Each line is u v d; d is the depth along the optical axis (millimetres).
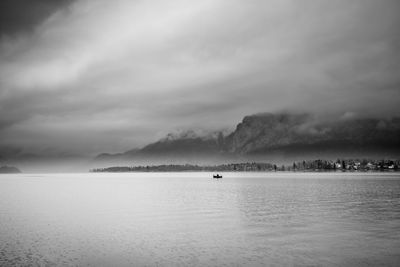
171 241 41719
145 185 186750
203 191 127562
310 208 70125
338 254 35125
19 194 121125
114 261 33906
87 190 143375
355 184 163000
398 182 182500
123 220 58062
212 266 32031
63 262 33656
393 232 45125
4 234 46531
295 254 35344
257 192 117938
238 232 46625
